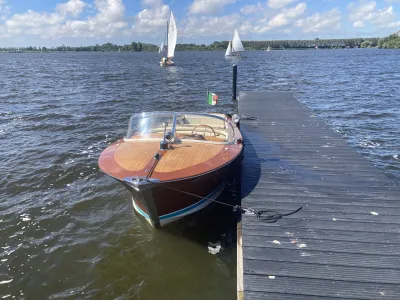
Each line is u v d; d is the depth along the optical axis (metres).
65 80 36.41
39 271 5.96
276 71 46.31
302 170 7.96
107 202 8.26
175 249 6.50
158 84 31.80
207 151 7.18
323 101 21.20
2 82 34.12
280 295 4.26
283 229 5.59
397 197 6.56
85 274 5.90
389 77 35.84
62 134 13.78
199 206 7.24
